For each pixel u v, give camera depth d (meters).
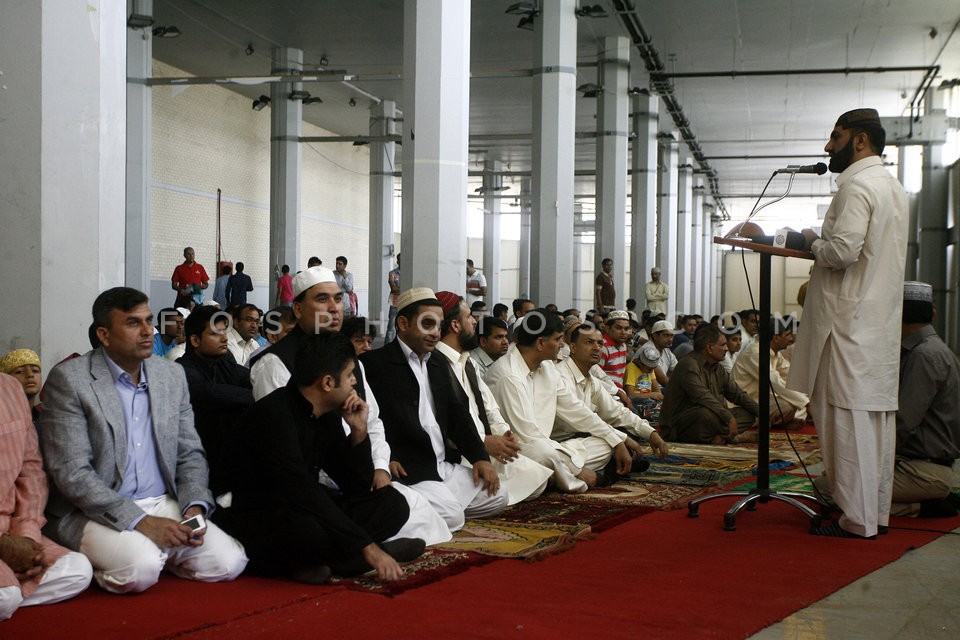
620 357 8.78
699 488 5.75
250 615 3.05
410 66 7.28
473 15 15.98
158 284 19.72
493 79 20.47
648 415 8.60
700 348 7.98
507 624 2.96
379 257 23.05
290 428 3.55
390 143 23.08
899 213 4.31
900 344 4.42
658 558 3.90
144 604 3.20
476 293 19.53
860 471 4.27
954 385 4.75
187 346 4.78
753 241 4.62
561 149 12.27
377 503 3.83
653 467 6.62
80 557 3.28
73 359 3.56
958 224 21.81
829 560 3.88
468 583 3.46
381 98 22.80
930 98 21.61
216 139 21.59
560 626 2.94
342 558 3.53
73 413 3.44
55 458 3.40
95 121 4.48
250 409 3.64
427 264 7.25
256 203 23.27
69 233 4.40
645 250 20.52
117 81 4.62
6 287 4.32
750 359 8.75
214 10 16.17
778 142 27.55
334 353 3.61
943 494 4.79
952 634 2.97
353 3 15.64
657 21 16.61
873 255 4.26
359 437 3.81
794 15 16.16
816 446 7.93
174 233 20.27
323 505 3.48
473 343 5.25
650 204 20.55
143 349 3.54
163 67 19.75
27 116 4.31
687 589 3.40
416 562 3.74
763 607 3.18
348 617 3.03
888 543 4.22
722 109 23.45
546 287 12.30
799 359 4.53
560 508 5.04
